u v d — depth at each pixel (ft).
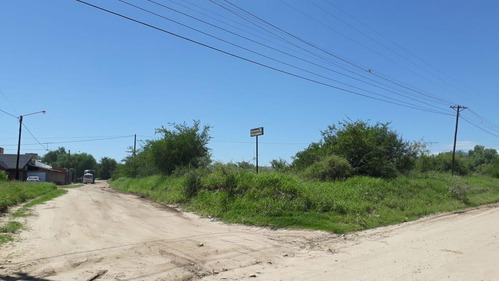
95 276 24.63
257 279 25.81
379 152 95.86
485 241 40.73
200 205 65.57
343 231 48.16
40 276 24.13
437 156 183.21
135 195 106.73
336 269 28.76
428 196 86.84
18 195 70.18
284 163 115.44
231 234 43.47
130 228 43.98
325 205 58.18
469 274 27.27
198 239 38.96
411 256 33.45
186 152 124.77
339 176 88.48
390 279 25.94
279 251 35.76
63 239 35.47
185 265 28.68
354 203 63.00
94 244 33.83
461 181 120.57
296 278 26.11
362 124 104.58
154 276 25.44
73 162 401.90
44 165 253.03
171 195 81.56
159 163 126.82
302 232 46.65
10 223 42.60
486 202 100.99
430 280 25.77
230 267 29.14
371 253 35.09
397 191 81.41
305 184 67.41
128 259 29.35
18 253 29.50
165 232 42.52
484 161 310.86
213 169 78.33
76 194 98.53
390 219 59.41
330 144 102.32
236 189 63.82
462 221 59.62
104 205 69.46
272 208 55.83
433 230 49.85
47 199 76.79
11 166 203.62
